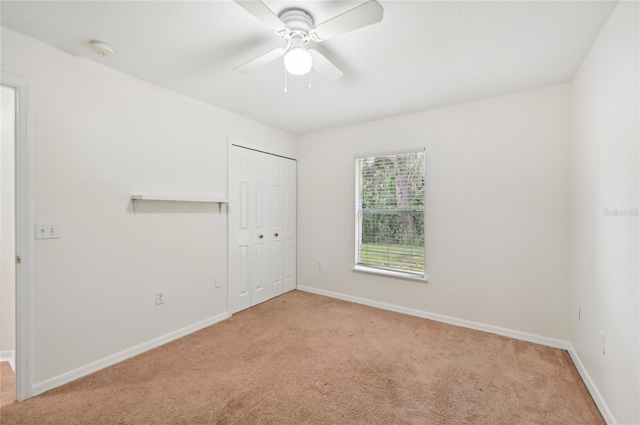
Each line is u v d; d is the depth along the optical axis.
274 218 3.70
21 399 1.72
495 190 2.67
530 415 1.62
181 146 2.62
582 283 2.02
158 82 2.39
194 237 2.74
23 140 1.72
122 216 2.21
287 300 3.62
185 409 1.66
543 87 2.45
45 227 1.81
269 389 1.84
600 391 1.67
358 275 3.52
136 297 2.29
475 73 2.21
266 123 3.50
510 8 1.49
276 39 1.79
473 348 2.38
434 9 1.49
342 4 1.47
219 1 1.46
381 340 2.53
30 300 1.75
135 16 1.57
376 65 2.10
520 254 2.56
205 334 2.65
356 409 1.66
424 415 1.61
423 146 3.04
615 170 1.50
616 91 1.48
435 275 2.99
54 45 1.84
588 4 1.46
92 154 2.04
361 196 3.53
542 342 2.46
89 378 1.95
